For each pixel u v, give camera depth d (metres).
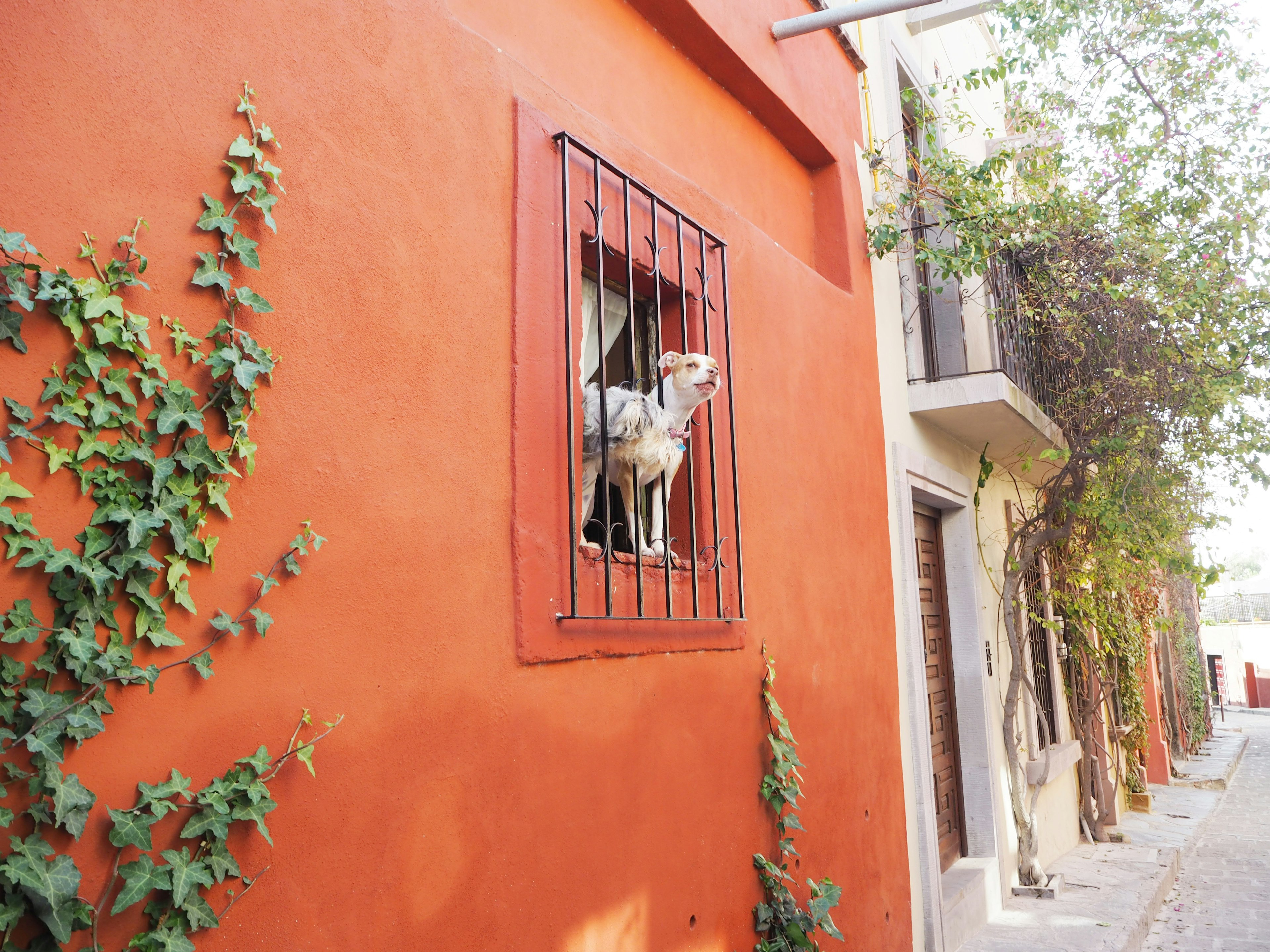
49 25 1.79
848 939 4.34
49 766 1.61
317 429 2.18
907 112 7.04
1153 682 13.84
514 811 2.57
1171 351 6.24
